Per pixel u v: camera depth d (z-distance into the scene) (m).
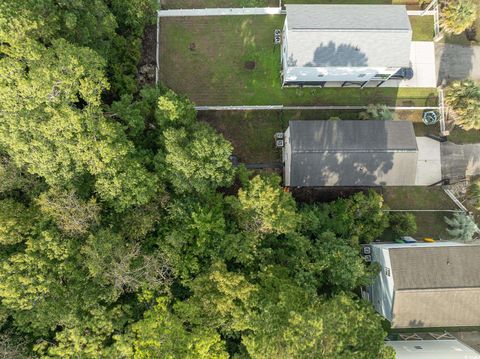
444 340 30.41
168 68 33.97
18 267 20.84
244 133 33.62
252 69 34.12
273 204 25.08
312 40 29.33
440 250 28.02
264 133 33.66
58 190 22.36
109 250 22.11
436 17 34.50
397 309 27.42
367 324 21.88
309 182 29.98
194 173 24.39
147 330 20.81
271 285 23.62
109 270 21.94
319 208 30.53
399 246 28.83
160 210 25.69
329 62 29.84
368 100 34.19
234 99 33.91
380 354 21.00
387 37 29.34
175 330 21.25
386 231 32.78
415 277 27.25
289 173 30.20
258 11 34.38
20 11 21.94
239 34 34.38
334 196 31.50
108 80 29.83
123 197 23.14
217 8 34.50
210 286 22.77
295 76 31.94
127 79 29.80
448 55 34.81
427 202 33.59
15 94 20.91
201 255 24.88
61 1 24.56
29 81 20.86
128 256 21.98
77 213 22.12
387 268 28.28
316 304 22.27
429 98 34.41
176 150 23.45
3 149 22.89
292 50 29.59
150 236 25.34
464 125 31.66
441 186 33.78
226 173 26.02
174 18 34.34
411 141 29.72
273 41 34.31
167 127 25.77
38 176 24.19
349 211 29.78
